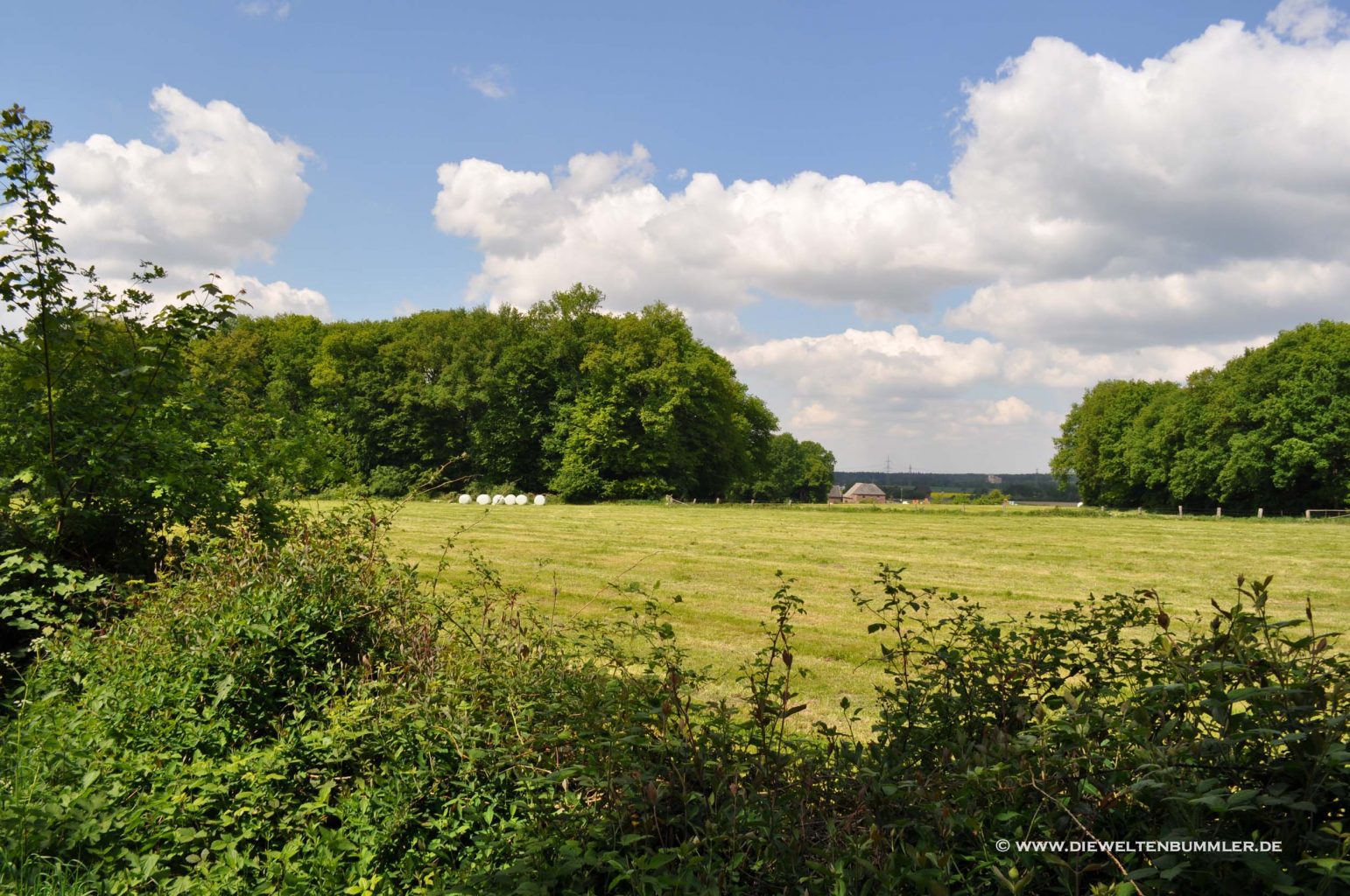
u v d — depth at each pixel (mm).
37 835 3662
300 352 60375
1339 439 49281
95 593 6773
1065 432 81938
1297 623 3033
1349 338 50312
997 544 25156
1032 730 3543
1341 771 2648
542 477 58594
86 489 7320
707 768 3479
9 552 6363
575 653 5488
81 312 7219
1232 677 3100
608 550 21797
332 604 5609
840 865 2725
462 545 22016
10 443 6977
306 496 8484
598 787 3398
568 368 60219
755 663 4453
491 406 56688
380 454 56844
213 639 5098
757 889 3074
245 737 4762
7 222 6352
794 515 40500
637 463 55688
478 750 4094
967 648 4441
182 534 7996
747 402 68625
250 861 3691
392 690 4953
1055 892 2850
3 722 5133
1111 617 4379
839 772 3658
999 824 2992
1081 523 37281
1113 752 3047
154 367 7438
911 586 15492
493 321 61406
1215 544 25672
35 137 6352
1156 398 67812
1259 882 2518
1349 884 2422
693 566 18453
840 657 9609
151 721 4668
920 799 3125
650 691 4129
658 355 55750
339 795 4316
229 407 8570
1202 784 2549
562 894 3146
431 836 4004
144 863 3531
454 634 5715
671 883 2680
